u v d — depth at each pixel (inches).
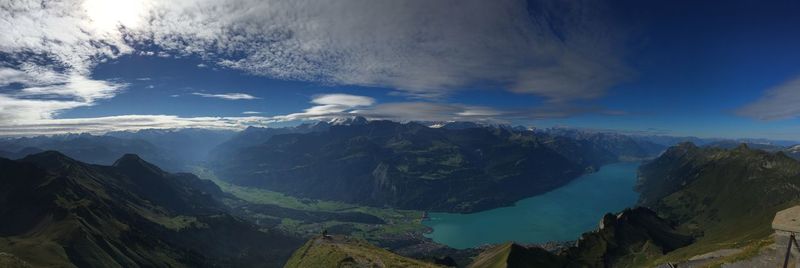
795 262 1112.8
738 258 1536.7
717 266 1622.8
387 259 5900.6
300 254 7559.1
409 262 5816.9
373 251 6919.3
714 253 3531.0
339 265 5861.2
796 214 1154.0
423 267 5467.5
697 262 3607.3
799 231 1112.2
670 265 3816.4
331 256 6328.7
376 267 5541.3
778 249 1169.4
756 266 1461.6
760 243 1505.9
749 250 1519.4
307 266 6461.6
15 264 4392.2
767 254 1430.9
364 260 5915.4
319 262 6338.6
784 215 1178.6
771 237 1499.8
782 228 1155.9
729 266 1558.8
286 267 7298.2
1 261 4325.8
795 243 1121.4
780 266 1160.2
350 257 6092.5
